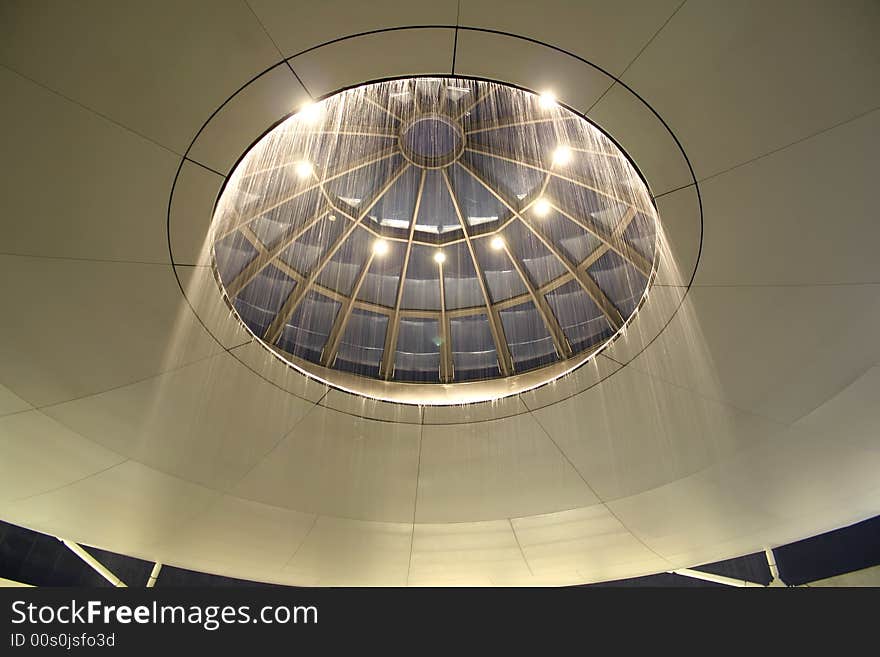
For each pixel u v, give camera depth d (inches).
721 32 338.6
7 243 424.8
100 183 401.4
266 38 343.3
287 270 646.5
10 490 613.9
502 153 637.9
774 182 402.9
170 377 532.4
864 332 482.3
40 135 376.5
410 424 619.8
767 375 526.9
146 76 354.9
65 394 526.6
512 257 690.2
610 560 754.8
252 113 378.3
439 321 709.9
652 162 405.4
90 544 707.4
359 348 678.5
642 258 602.5
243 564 743.1
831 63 347.6
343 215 665.6
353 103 575.8
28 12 324.8
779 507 655.1
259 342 548.1
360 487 653.9
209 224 433.4
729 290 470.3
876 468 597.3
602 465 633.0
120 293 466.0
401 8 333.1
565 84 374.0
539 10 334.0
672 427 587.2
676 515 674.2
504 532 709.3
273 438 600.4
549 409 605.9
